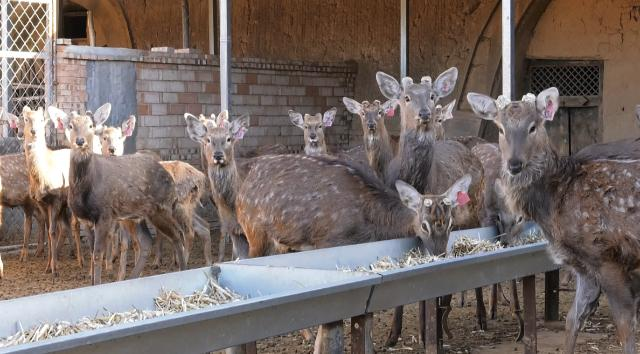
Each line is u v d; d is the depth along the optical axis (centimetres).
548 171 675
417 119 869
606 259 666
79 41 2359
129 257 1412
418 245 755
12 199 1338
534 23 1750
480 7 1783
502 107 683
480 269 681
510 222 841
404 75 1664
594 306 691
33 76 1492
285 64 1844
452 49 1827
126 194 1121
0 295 1084
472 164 966
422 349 820
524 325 764
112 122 1555
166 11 2181
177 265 1282
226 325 505
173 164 1234
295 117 1424
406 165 878
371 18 1938
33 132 1242
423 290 632
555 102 670
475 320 956
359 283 571
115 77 1558
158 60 1617
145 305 600
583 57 1714
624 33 1672
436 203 738
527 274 734
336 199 778
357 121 1956
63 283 1178
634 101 1670
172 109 1645
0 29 1459
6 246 1464
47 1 1476
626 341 662
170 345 479
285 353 810
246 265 640
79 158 1079
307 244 793
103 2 2270
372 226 768
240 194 848
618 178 658
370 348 604
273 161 832
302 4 2028
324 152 1409
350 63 1961
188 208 1225
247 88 1786
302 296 536
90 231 1201
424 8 1859
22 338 522
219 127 1044
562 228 677
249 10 2100
